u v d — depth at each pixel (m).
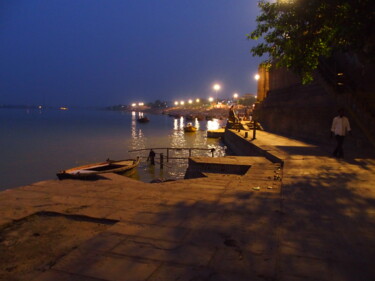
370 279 2.71
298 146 15.07
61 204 5.12
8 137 51.00
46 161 28.92
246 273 2.78
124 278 2.69
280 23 8.47
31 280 2.71
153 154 24.59
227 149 33.16
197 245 3.40
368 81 13.93
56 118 140.25
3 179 22.08
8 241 3.76
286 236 3.69
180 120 123.94
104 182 6.91
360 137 13.25
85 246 3.38
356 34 6.41
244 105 169.50
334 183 6.70
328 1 7.08
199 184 6.79
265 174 8.20
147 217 4.39
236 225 4.06
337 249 3.33
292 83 24.22
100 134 56.97
